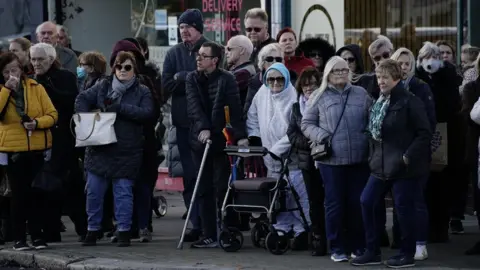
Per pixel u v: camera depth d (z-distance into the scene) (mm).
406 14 30406
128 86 24359
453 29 29359
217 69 23859
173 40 35344
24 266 23891
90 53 25703
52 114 24000
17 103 23625
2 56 23719
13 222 24250
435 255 22797
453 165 24109
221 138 23672
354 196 22062
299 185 23469
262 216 23562
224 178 23750
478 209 23391
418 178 21203
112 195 25875
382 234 24016
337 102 21906
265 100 23672
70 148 25109
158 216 29938
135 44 26250
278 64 23484
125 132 24250
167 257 23062
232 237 23453
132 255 23422
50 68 25000
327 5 32094
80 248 24531
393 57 22594
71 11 37469
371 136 21125
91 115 23938
